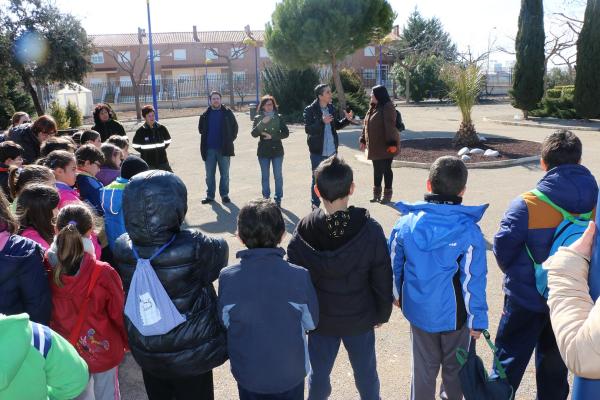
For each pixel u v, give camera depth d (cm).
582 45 1980
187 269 232
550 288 158
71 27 2289
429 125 2106
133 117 3344
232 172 1144
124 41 5541
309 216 265
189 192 956
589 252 157
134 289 228
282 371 234
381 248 260
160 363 236
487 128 1941
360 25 2175
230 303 234
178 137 1897
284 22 2203
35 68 2239
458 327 265
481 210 262
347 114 767
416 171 1073
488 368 361
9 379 148
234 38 5606
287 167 1174
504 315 290
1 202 242
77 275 265
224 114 838
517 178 982
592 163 1107
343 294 263
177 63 5500
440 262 258
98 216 420
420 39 4766
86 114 3538
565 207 259
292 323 235
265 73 2561
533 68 2131
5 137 692
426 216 263
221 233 702
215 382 365
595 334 134
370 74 5306
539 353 290
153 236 229
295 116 2398
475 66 1358
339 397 338
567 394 292
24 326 155
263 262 235
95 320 274
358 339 278
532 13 2106
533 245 266
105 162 482
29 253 244
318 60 2236
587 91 1983
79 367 174
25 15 2209
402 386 349
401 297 283
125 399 347
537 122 2048
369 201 830
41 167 353
